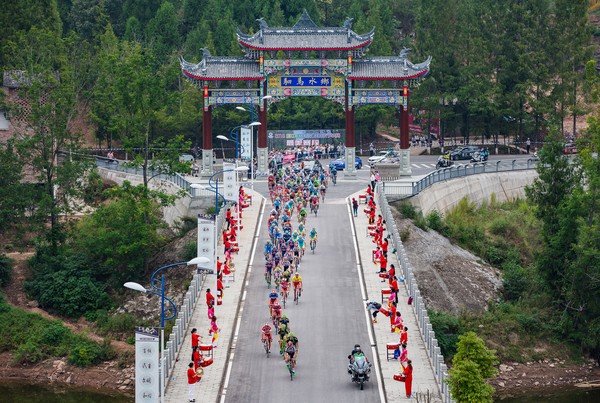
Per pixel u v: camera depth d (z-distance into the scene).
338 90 138.12
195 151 170.62
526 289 114.25
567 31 167.75
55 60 150.25
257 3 196.75
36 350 100.81
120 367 98.25
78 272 114.81
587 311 105.62
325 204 125.06
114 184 142.25
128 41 180.88
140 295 111.50
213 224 89.06
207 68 137.25
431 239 119.44
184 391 72.81
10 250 122.19
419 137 187.25
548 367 100.69
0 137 133.75
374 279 96.69
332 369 77.56
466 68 171.75
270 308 85.88
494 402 92.69
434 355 75.38
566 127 187.62
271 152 155.00
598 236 104.38
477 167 141.38
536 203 115.50
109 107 134.62
